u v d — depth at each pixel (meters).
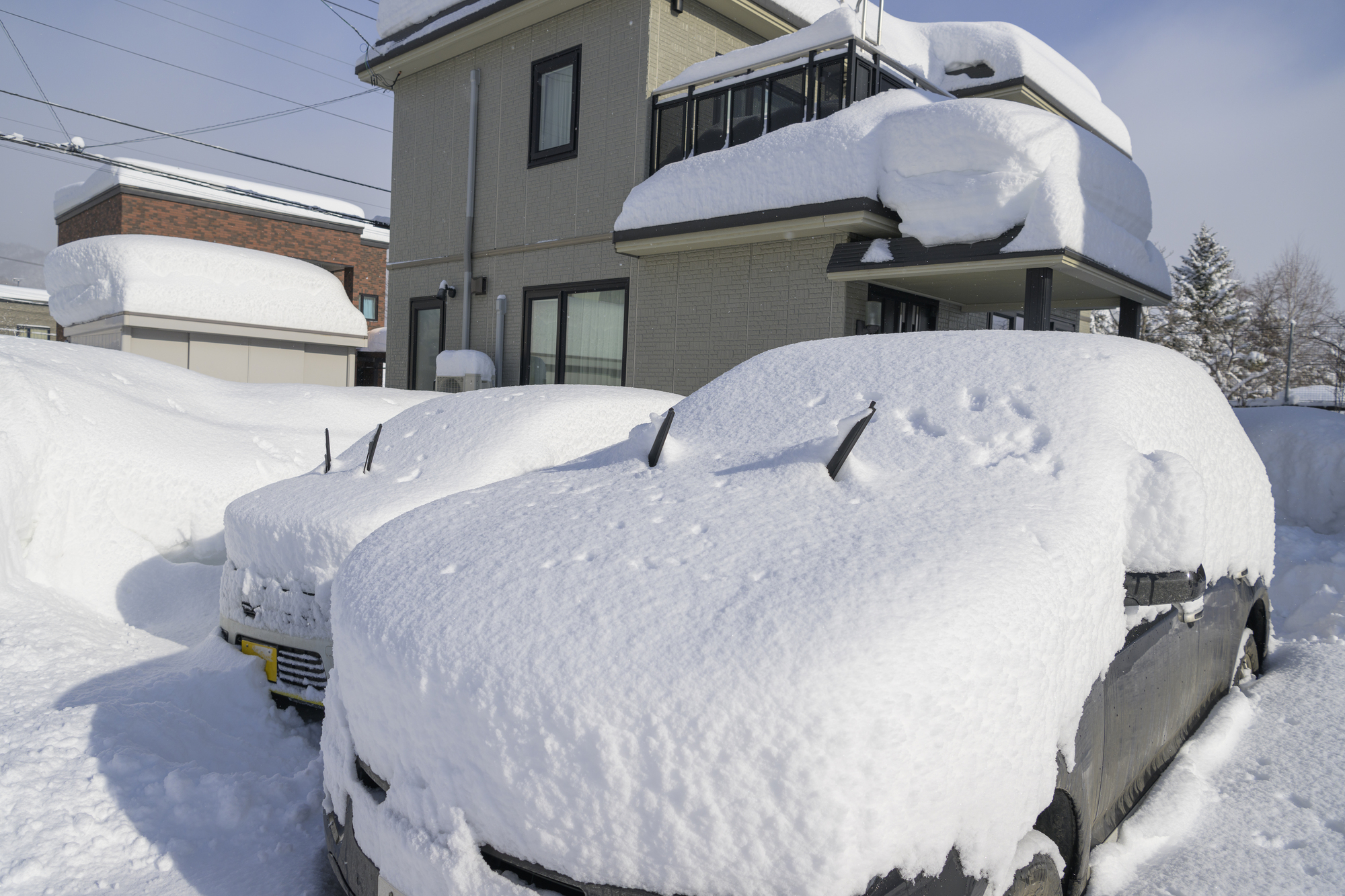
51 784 3.03
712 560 2.19
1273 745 3.29
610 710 1.75
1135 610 2.60
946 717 1.73
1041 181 7.66
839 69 9.25
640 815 1.70
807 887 1.59
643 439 3.41
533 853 1.79
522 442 4.50
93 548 5.51
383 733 2.13
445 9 13.13
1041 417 2.83
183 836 2.92
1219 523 3.30
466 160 13.52
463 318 13.47
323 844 2.97
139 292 12.17
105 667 4.16
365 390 8.31
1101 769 2.37
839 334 8.99
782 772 1.63
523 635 1.98
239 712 3.87
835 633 1.79
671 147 10.77
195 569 5.81
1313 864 2.51
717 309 10.07
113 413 6.10
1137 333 10.42
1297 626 5.38
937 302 10.72
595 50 11.54
